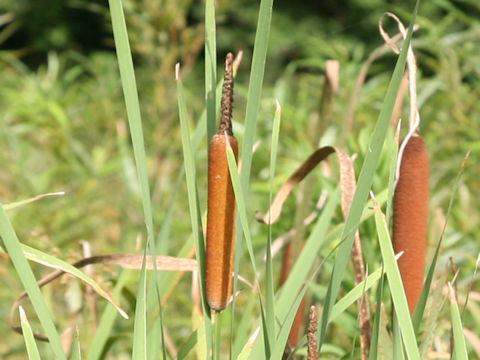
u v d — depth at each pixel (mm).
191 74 9672
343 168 1697
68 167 4664
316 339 1548
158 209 4453
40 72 5312
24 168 4395
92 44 15266
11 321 1782
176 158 4973
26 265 1553
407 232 1651
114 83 5742
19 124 4938
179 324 3096
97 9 5414
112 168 4488
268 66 14234
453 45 4035
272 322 1579
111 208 4242
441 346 2064
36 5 15078
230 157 1521
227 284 1564
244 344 1770
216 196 1550
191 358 2229
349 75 4074
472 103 3943
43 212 3928
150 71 5320
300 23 14320
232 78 1548
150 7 5012
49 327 1561
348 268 2178
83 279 1634
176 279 1813
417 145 1649
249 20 14219
